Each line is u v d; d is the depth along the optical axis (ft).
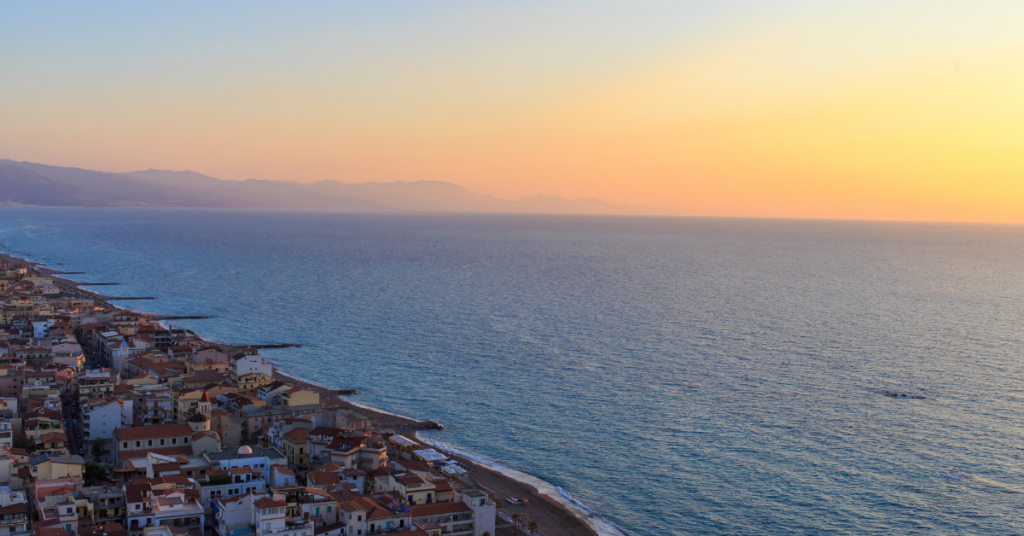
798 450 621.72
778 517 507.71
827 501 529.04
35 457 506.48
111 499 436.76
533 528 479.82
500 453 620.08
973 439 646.33
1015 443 636.48
